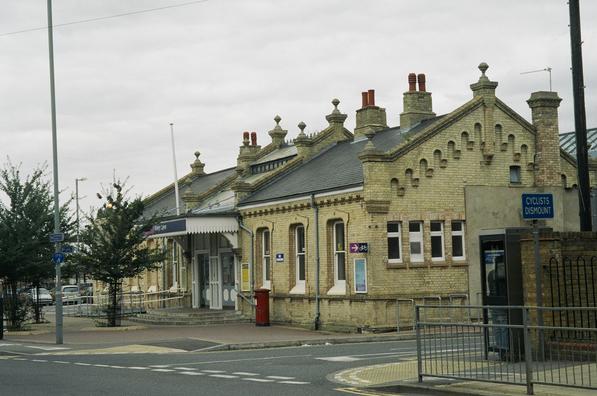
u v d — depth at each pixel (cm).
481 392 1273
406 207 2903
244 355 2122
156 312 3678
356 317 2881
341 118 3875
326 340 2527
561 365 1250
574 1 1852
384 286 2833
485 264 1758
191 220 3444
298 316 3206
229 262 3716
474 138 3077
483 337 1412
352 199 2920
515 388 1291
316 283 3095
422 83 3400
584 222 1827
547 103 3234
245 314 3534
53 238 2636
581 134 1839
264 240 3484
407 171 2920
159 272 4456
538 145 3219
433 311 2909
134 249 3316
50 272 3328
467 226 3022
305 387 1434
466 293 2986
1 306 2886
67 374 1686
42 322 3709
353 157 3316
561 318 1588
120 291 3775
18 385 1495
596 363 1207
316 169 3472
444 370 1429
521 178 3177
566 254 1719
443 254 2975
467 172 3050
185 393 1361
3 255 3209
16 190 3328
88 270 3272
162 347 2377
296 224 3262
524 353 1318
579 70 1844
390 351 2141
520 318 1689
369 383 1483
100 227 3325
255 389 1408
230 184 4356
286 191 3316
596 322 1465
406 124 3369
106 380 1567
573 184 3291
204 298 3953
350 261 2927
